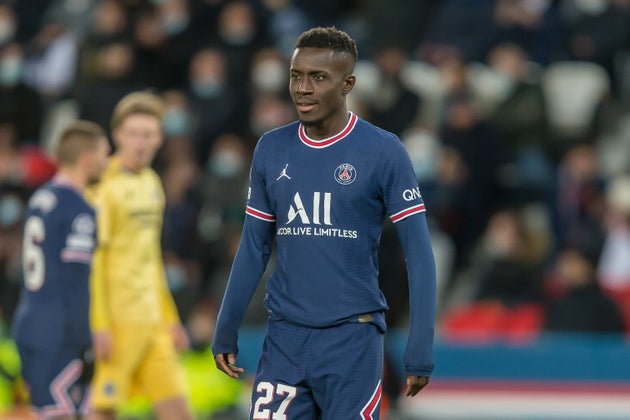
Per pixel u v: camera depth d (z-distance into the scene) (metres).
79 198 24.34
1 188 45.53
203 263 43.19
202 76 48.09
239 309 18.22
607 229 42.53
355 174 17.61
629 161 48.50
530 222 43.69
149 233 26.14
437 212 43.84
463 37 50.88
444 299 44.38
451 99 45.62
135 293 25.70
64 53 53.59
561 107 50.59
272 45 49.84
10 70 51.47
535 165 45.00
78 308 24.17
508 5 50.88
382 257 35.56
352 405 17.59
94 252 24.94
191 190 44.19
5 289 42.94
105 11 51.38
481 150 44.84
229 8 50.44
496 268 41.56
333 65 17.42
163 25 52.16
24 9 57.34
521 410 37.03
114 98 47.75
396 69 45.91
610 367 37.22
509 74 48.00
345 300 17.61
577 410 36.84
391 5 52.09
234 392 36.97
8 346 36.62
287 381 17.67
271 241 18.47
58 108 52.84
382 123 45.47
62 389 24.05
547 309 39.50
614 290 41.84
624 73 51.97
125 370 25.62
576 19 52.03
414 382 17.31
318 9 53.97
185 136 45.47
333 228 17.64
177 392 26.20
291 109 46.50
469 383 37.72
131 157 26.02
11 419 35.44
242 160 44.91
